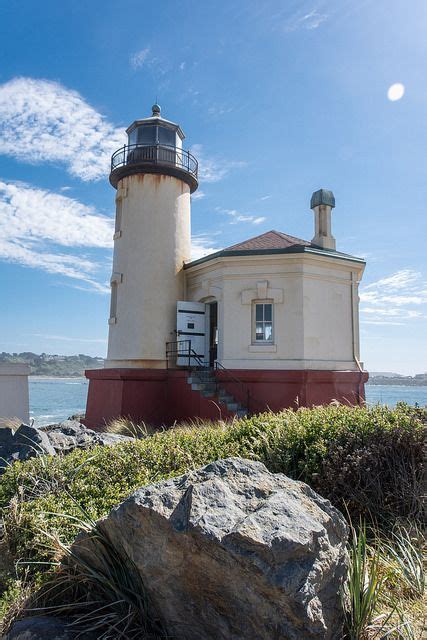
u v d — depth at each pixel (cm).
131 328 1814
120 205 1986
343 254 1670
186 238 1961
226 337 1614
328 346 1600
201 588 324
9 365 1409
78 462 645
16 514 504
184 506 341
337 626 318
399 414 639
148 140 1956
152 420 1709
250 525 313
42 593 402
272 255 1580
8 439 819
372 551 442
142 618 357
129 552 360
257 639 301
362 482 557
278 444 643
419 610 362
